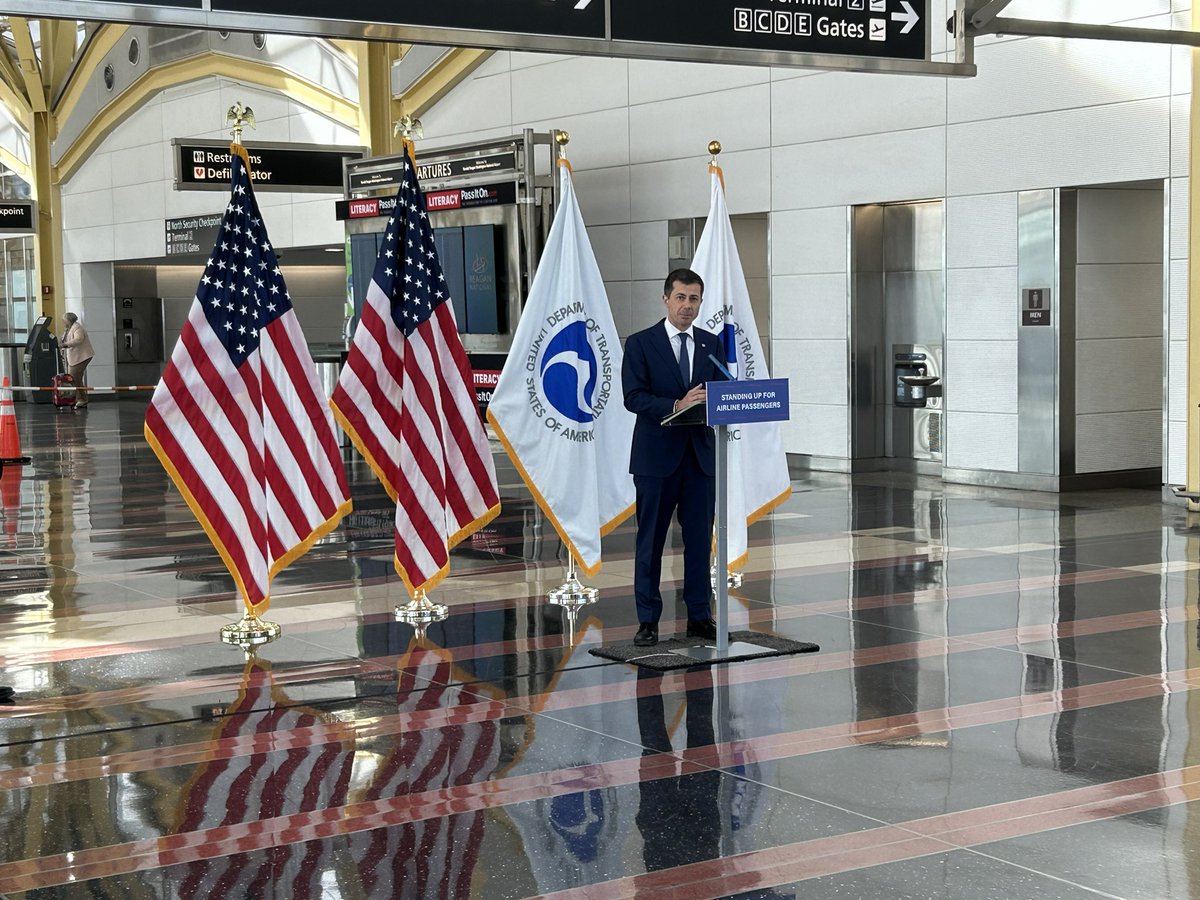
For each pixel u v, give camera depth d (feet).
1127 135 48.91
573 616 32.22
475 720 23.79
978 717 23.41
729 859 17.38
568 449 33.09
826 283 59.93
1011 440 53.47
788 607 32.55
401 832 18.49
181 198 106.83
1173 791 19.60
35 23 121.39
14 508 52.03
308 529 30.73
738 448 34.65
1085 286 51.96
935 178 55.26
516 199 67.00
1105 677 25.88
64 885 16.89
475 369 70.54
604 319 33.58
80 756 22.12
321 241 92.43
